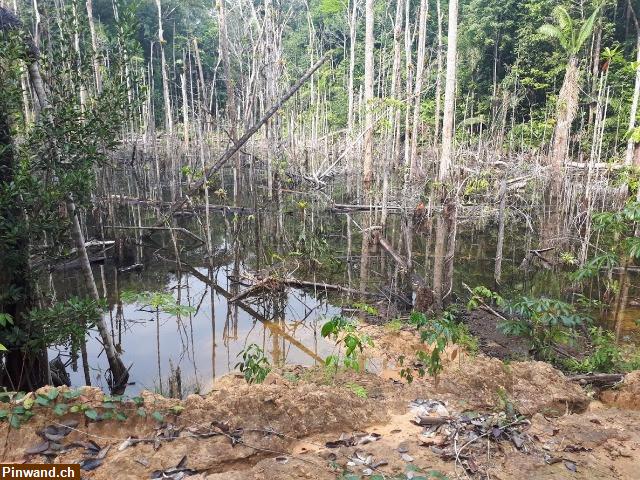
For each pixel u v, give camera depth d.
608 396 4.82
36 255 5.27
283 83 15.67
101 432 3.60
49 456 3.31
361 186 17.94
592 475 3.25
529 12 25.45
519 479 3.16
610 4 22.94
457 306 8.55
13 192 4.36
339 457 3.41
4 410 3.48
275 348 7.08
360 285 9.78
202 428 3.63
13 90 4.66
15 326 4.87
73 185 4.87
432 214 13.67
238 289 9.96
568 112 12.76
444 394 4.58
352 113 19.64
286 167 18.61
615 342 6.81
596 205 14.62
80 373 6.37
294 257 11.30
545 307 5.74
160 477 3.17
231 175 24.86
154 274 10.89
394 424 3.99
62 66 5.26
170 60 32.59
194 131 21.39
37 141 4.76
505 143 23.50
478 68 28.72
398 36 14.54
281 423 3.84
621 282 8.98
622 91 19.66
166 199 17.77
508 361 5.64
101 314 5.66
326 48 31.73
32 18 7.90
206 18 32.50
